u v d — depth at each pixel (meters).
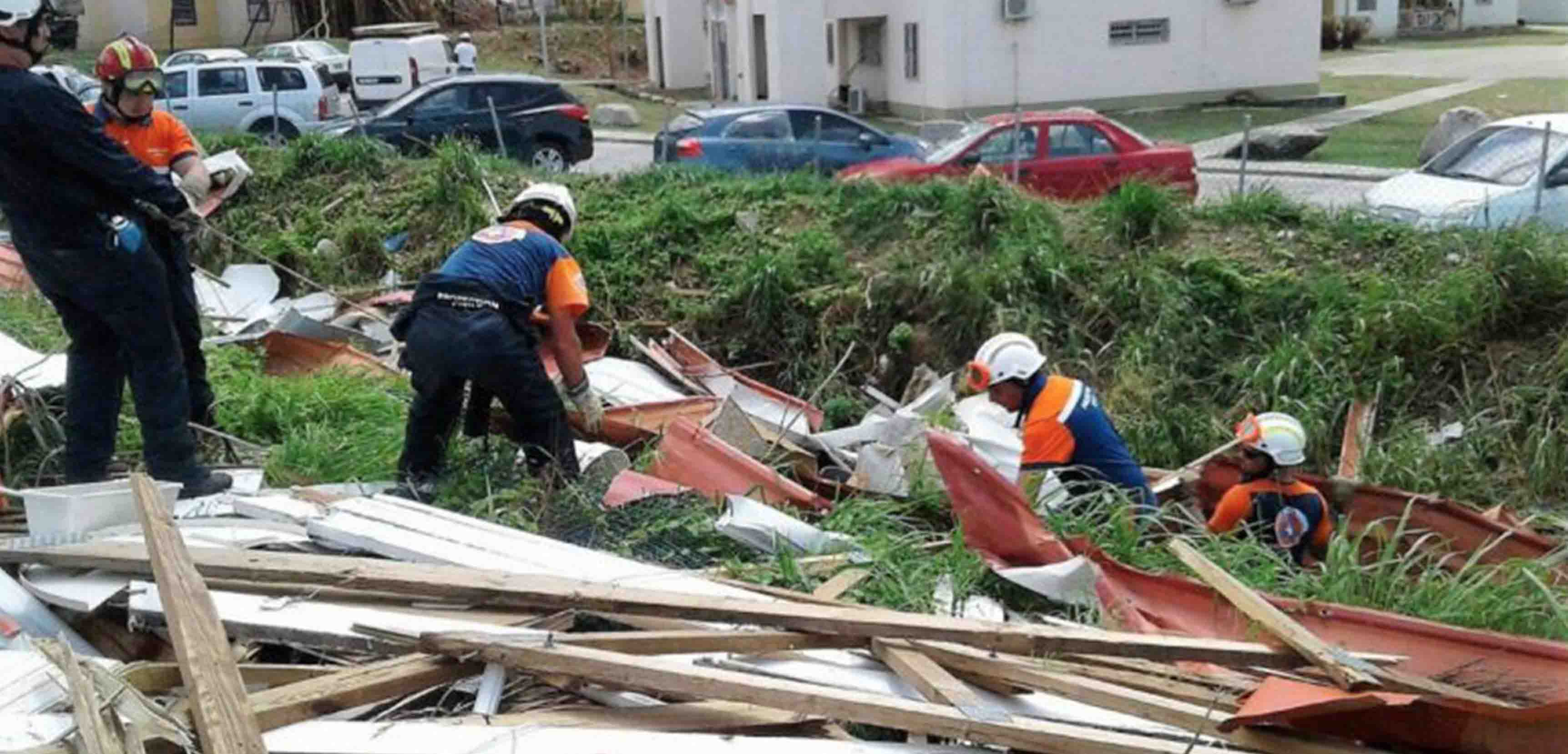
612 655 3.42
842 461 7.22
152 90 6.62
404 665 3.42
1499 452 8.81
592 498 5.47
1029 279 10.28
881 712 3.27
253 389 6.97
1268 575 4.96
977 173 11.55
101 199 4.91
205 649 3.28
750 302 10.70
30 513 4.37
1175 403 9.56
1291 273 10.16
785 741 3.21
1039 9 26.17
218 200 7.14
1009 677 3.53
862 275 10.79
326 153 13.74
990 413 6.41
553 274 5.73
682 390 8.53
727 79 30.89
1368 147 22.20
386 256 12.35
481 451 5.96
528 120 19.02
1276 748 3.31
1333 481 6.54
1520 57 38.16
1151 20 26.97
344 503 4.82
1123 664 3.75
